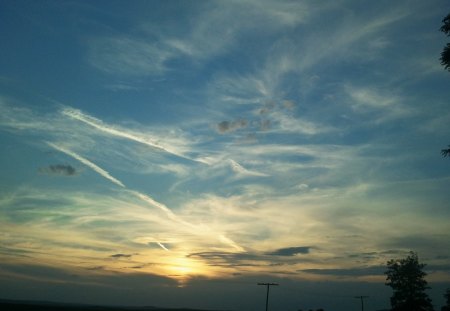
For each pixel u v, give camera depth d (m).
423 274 76.56
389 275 78.19
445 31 27.23
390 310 78.88
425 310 75.44
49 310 144.88
